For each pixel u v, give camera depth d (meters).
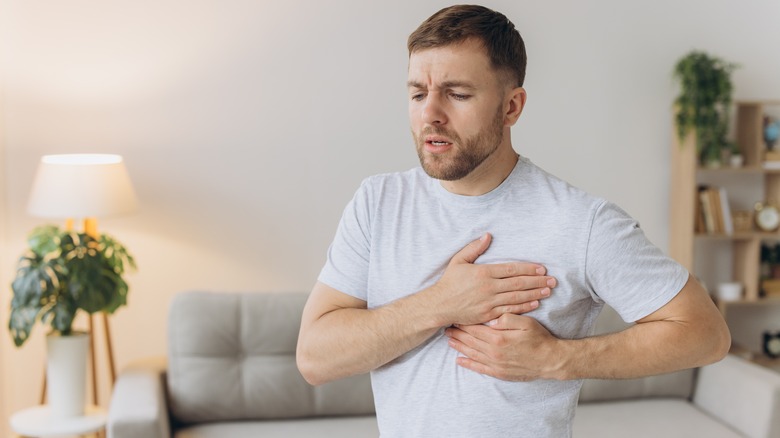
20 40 3.71
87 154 3.70
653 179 4.36
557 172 4.26
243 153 3.94
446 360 1.47
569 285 1.43
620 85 4.27
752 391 3.14
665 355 1.42
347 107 4.01
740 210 4.51
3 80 3.70
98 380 3.90
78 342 3.29
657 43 4.29
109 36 3.78
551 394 1.46
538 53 4.18
